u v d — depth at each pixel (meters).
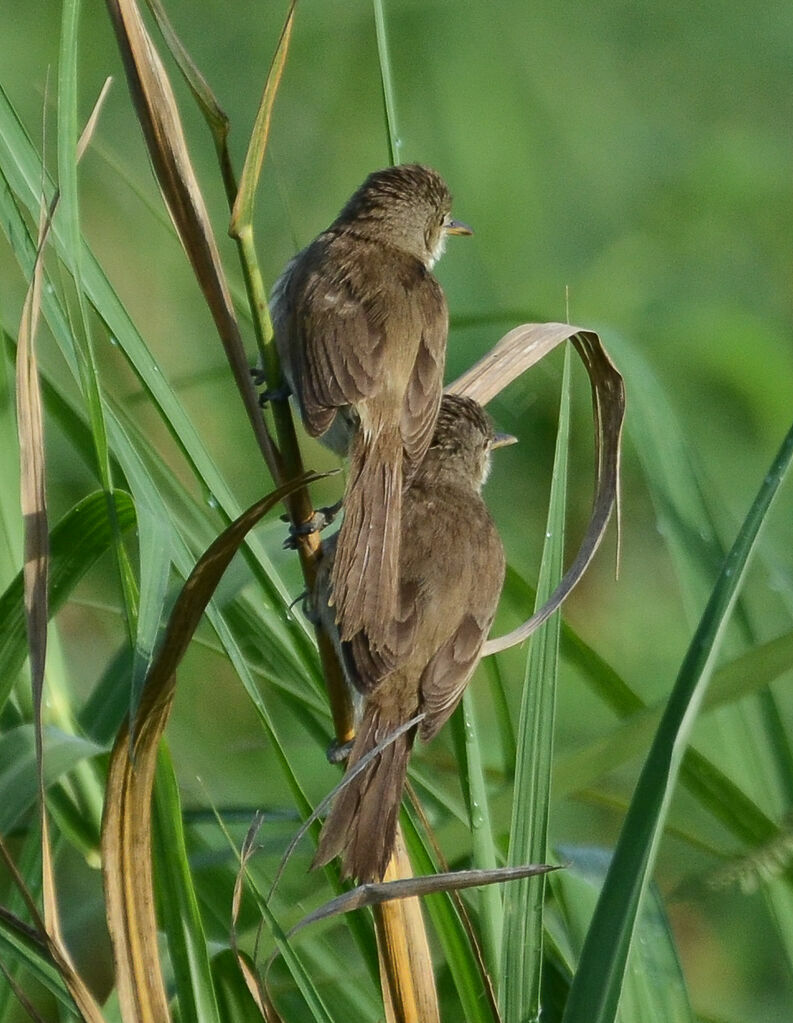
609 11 23.34
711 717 13.91
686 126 22.95
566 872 9.14
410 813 8.81
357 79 22.08
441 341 9.33
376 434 8.72
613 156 22.48
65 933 11.03
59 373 12.70
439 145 22.25
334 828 7.83
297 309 9.08
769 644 8.93
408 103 22.30
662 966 8.45
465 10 22.78
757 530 7.50
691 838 9.90
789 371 18.98
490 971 8.04
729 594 7.38
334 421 9.12
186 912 7.60
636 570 17.73
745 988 13.32
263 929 9.16
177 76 21.17
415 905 7.90
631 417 10.54
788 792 9.71
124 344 7.75
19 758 8.36
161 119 7.27
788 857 8.77
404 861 8.09
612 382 8.50
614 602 17.52
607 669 10.12
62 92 7.12
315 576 8.30
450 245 20.17
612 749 9.05
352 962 12.00
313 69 22.03
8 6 20.94
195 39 21.73
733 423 18.89
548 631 7.98
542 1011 9.23
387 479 8.65
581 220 21.69
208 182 20.33
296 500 8.04
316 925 9.30
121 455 7.75
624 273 20.59
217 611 7.84
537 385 18.45
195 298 17.83
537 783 7.79
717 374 19.06
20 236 7.84
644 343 19.47
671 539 10.22
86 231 18.06
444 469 9.67
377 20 8.93
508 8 22.94
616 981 7.00
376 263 9.46
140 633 7.21
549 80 22.91
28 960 7.98
